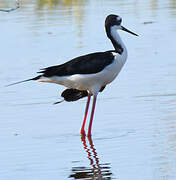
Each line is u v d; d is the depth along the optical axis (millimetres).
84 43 17062
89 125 11289
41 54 16281
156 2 21953
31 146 10656
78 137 11102
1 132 11430
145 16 19750
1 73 14992
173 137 10711
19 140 10992
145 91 13516
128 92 13539
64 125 11789
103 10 20547
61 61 15562
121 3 21797
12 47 17062
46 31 18422
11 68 15312
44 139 10992
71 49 16547
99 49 16422
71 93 12156
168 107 12430
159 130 11141
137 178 8945
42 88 14188
